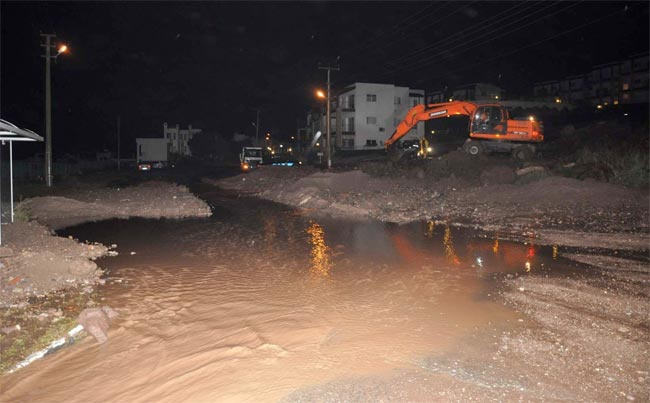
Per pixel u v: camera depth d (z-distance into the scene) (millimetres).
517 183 24984
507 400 5211
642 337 7008
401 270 11141
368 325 7578
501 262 11734
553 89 82875
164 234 16484
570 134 39719
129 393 5668
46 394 5762
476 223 17469
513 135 32719
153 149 114438
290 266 11672
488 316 7969
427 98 89438
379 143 75500
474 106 33469
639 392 5410
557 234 14820
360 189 28750
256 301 8945
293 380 5668
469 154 32406
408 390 5418
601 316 7926
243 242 14867
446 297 9039
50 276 10617
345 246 14039
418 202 23000
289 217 20734
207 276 10828
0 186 33062
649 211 16781
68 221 19797
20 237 14469
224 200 28984
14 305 8797
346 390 5410
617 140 33344
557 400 5223
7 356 6863
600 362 6188
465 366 6062
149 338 7359
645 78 69062
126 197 28016
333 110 79438
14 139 14875
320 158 64188
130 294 9547
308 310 8367
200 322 7938
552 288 9477
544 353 6465
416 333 7211
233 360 6277
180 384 5734
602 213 17219
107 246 14375
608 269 10867
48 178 34281
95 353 6906
